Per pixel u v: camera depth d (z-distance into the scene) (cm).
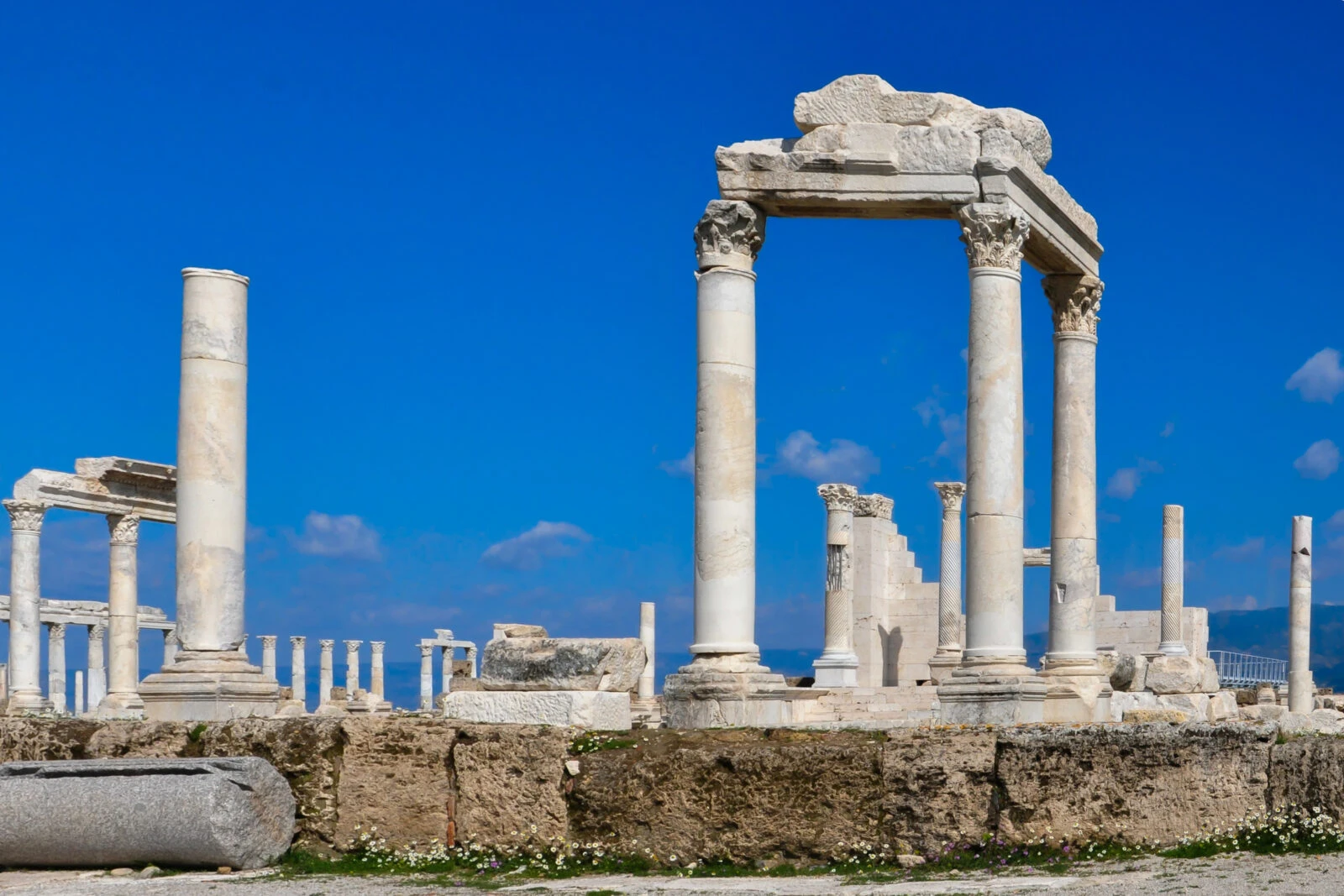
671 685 2311
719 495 2338
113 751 2192
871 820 1866
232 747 2119
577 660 2167
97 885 1884
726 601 2327
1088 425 2781
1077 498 2759
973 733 1870
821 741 1934
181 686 2480
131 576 4422
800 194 2397
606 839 1945
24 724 2255
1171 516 5116
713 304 2367
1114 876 1666
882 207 2439
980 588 2356
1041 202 2525
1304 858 1684
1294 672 4925
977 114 2409
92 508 4431
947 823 1844
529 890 1775
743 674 2278
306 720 2116
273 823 2017
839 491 4928
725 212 2372
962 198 2380
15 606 4459
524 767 1986
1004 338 2367
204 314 2591
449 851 2005
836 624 4894
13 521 4453
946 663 4866
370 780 2045
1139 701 2995
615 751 1991
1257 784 1795
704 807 1911
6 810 1966
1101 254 2819
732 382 2355
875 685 5278
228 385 2598
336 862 2006
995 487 2359
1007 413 2366
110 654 4403
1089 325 2808
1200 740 1806
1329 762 1756
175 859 1966
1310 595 4966
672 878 1847
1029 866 1780
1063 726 1909
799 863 1877
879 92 2428
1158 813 1805
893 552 5559
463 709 2184
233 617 2578
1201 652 5562
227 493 2584
